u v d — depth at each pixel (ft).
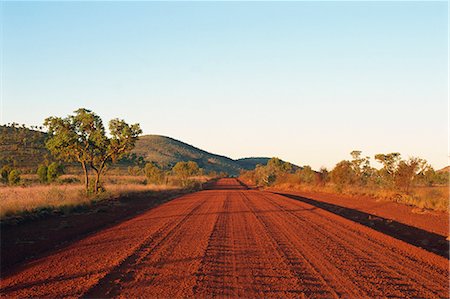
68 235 49.93
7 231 52.19
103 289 27.30
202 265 34.37
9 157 337.93
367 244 45.01
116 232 53.16
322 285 28.66
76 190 113.60
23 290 27.17
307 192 170.19
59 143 103.35
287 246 43.62
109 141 111.24
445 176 178.60
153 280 29.58
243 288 27.73
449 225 62.44
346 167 167.32
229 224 62.34
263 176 291.17
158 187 170.40
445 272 32.81
